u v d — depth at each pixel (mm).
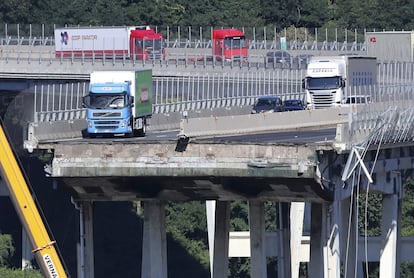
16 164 140375
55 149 186625
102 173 184750
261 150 180125
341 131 179750
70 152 185875
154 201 191500
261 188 184125
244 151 180875
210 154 182375
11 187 140500
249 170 180250
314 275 185625
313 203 185250
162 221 192625
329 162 181125
